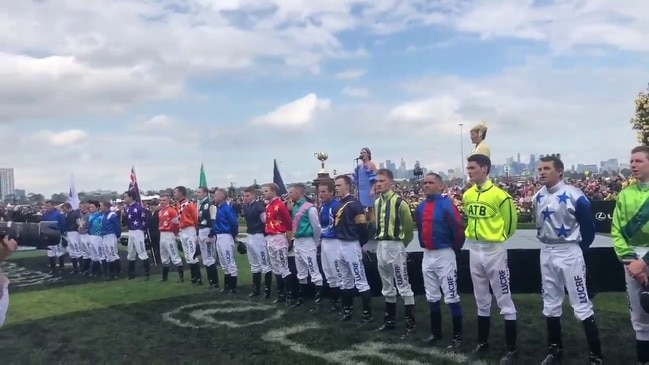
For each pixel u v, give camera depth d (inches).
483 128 307.7
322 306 360.2
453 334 257.8
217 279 453.4
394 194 282.7
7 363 253.6
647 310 186.4
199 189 459.8
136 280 514.9
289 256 383.6
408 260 366.6
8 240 177.9
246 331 299.6
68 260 744.3
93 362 251.1
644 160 200.4
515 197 947.3
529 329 279.6
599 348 217.5
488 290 244.5
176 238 491.2
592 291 336.2
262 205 407.5
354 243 309.3
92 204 579.2
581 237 221.9
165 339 287.9
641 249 203.0
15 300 423.5
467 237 245.8
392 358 241.1
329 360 241.1
